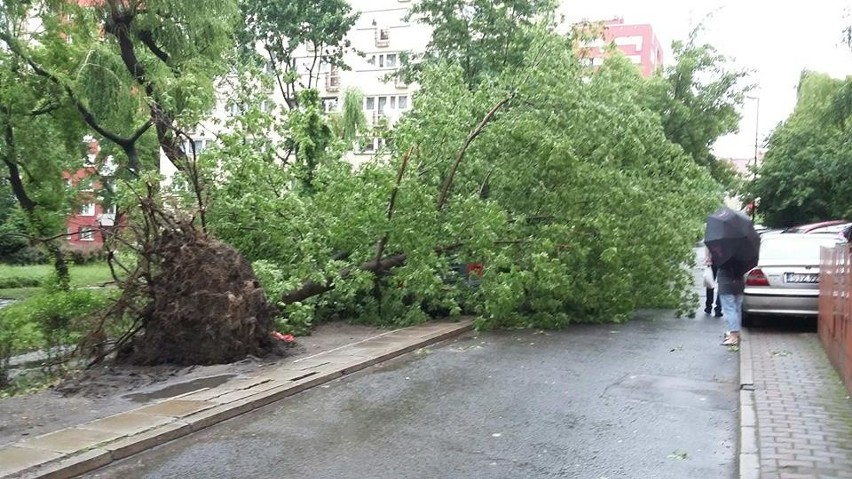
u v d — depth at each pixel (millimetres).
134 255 10664
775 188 38969
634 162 14422
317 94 15023
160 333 9805
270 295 11367
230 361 9766
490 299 12633
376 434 6730
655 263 14273
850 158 35250
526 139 13281
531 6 23438
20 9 19125
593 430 6801
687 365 9820
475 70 24016
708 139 31750
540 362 10102
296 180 13680
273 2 33438
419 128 13508
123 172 23125
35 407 7582
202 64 18750
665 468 5750
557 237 13109
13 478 5375
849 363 7590
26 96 20047
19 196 22750
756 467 5414
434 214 12867
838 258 8680
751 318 12688
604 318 14039
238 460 6027
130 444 6191
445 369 9688
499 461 5926
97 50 18906
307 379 8711
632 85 17906
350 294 12688
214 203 12414
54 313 10680
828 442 6004
